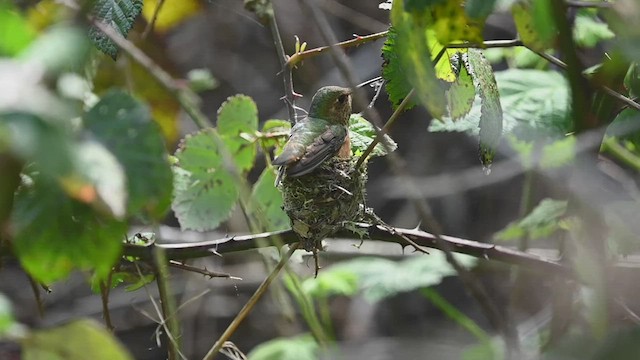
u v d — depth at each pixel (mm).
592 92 4629
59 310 14945
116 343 3260
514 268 8852
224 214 7234
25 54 2459
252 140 7246
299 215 6562
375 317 15148
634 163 7961
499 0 3625
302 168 6531
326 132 6867
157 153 3090
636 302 5258
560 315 5738
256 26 15812
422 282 9797
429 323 15016
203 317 15133
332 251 11789
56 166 2328
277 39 6812
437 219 15500
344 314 15172
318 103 7250
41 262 3508
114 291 15125
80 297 15227
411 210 15492
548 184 7457
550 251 8922
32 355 3158
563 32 3910
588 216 4801
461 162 15625
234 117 7234
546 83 8195
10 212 3359
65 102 2484
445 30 4242
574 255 5250
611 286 5152
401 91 5688
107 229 3471
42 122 2314
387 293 9789
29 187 3299
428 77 4102
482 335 9273
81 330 3197
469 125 7789
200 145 7129
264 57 15992
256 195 7355
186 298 14570
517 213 15336
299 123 7168
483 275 12773
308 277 10414
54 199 3303
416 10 4055
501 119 5926
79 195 2869
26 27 2627
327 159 6664
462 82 6000
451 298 15320
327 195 6551
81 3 3430
